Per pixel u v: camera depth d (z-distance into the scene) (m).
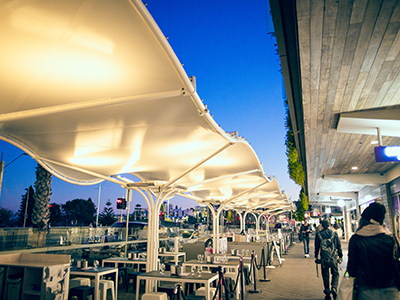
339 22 4.85
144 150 7.10
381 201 20.92
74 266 8.77
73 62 3.58
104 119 5.11
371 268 3.90
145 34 3.19
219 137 6.52
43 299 6.59
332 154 14.30
